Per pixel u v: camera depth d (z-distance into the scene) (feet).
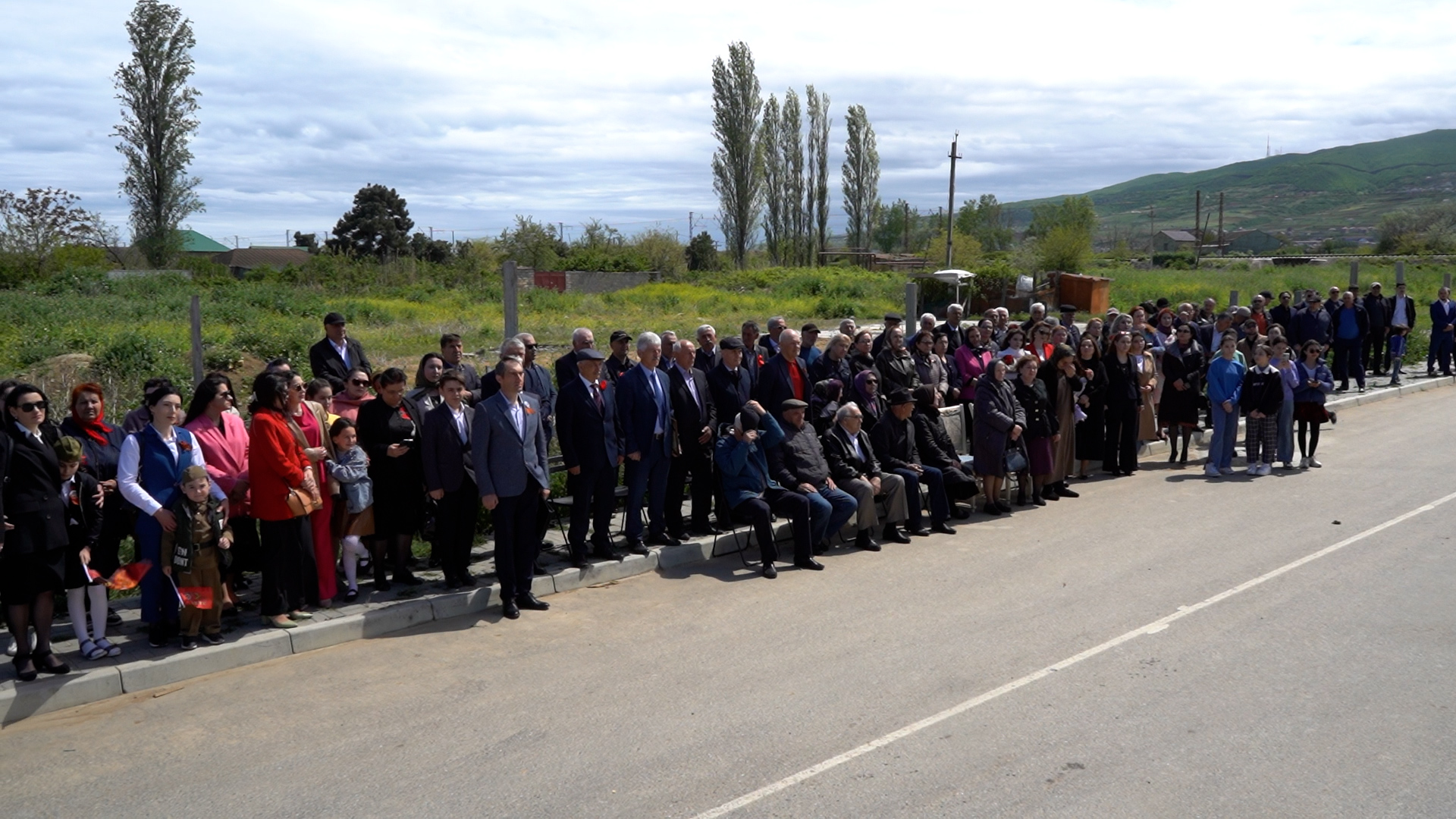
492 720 18.75
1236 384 41.70
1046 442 36.83
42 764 17.28
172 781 16.52
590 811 15.17
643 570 29.30
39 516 19.85
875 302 141.79
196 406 23.79
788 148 228.43
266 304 103.65
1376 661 20.80
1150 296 142.92
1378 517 33.32
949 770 16.24
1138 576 27.37
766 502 29.81
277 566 23.30
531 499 25.71
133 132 161.89
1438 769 16.03
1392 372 65.41
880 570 29.07
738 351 32.07
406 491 26.45
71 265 131.13
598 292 176.76
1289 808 14.88
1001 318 47.39
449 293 141.38
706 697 19.62
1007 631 23.15
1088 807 14.96
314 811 15.40
